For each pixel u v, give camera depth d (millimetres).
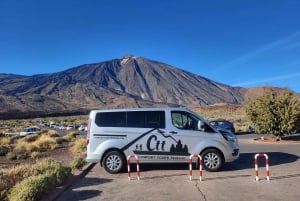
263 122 28828
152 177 13336
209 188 11273
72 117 183250
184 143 14219
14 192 10125
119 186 12000
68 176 13250
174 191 11023
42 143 30781
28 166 13008
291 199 9750
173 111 14516
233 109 143125
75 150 25234
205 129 14344
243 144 26891
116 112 14523
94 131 14422
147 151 14242
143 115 14469
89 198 10539
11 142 37312
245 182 12023
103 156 14398
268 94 29219
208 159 14164
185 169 14836
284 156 18656
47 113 198250
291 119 27781
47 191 10680
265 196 10117
